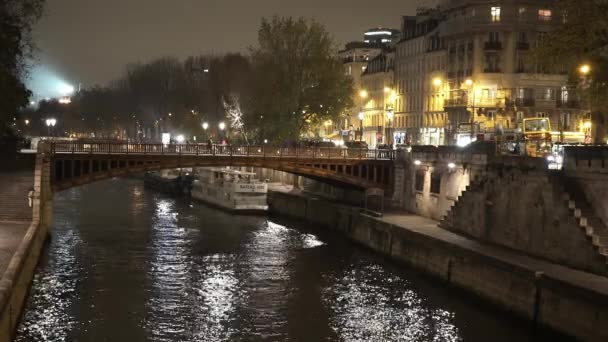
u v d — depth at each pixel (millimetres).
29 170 72750
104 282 50094
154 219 82375
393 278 53219
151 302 45750
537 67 97062
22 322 40281
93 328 40219
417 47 128500
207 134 142375
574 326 37281
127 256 59094
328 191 89938
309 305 45906
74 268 53719
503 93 99312
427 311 44688
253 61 104500
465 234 55906
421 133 124500
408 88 132375
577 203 44844
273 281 51938
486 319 43125
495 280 44469
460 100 101938
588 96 51250
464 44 103875
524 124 77000
